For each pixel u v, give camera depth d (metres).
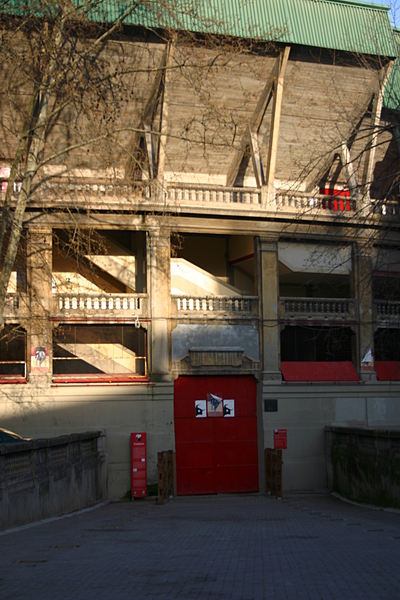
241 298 26.80
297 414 26.81
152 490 25.11
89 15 23.17
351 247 28.50
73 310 25.28
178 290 27.14
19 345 26.50
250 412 26.89
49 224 25.11
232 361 26.41
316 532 12.78
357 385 27.59
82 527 14.29
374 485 20.38
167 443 25.45
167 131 26.80
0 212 23.66
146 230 26.03
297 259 27.88
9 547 10.91
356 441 22.44
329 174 29.92
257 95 26.97
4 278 20.30
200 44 24.75
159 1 22.02
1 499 13.33
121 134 26.52
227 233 26.84
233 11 25.08
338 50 25.97
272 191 26.94
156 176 25.88
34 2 20.72
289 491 26.22
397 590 7.12
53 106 23.27
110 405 25.25
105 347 26.39
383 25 27.05
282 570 8.48
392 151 29.92
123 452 25.06
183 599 6.86
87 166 26.95
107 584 7.71
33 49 21.20
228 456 26.47
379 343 29.78
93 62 23.56
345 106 28.12
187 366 26.11
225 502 22.52
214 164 28.64
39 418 24.64
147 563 9.16
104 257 27.09
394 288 28.72
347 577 7.92
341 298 29.41
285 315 27.30
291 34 25.30
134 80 25.44
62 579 8.04
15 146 25.77
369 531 12.82
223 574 8.27
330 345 29.08
